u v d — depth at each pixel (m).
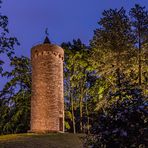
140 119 8.60
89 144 9.18
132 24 47.34
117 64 45.56
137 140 8.45
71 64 56.12
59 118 40.44
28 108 51.00
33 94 40.97
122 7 48.41
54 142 30.25
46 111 39.72
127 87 9.56
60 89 41.47
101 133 8.80
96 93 53.44
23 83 53.09
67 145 29.28
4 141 29.38
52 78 40.75
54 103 40.22
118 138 8.50
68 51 56.66
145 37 46.38
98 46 47.06
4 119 50.47
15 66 53.34
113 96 9.74
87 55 55.69
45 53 41.12
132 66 45.31
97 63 47.19
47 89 40.34
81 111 53.94
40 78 40.69
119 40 46.00
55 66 41.31
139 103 8.95
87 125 9.64
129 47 46.00
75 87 56.66
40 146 27.72
